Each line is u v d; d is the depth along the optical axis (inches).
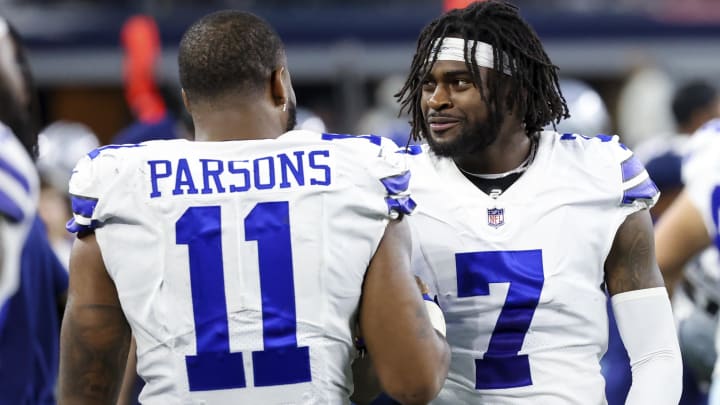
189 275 303.7
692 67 1494.8
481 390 346.3
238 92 312.3
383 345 305.0
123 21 1429.6
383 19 1456.7
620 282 351.6
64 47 1421.0
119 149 312.7
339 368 308.8
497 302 343.6
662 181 586.2
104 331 313.3
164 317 304.7
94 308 311.6
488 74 340.8
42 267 410.6
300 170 307.6
